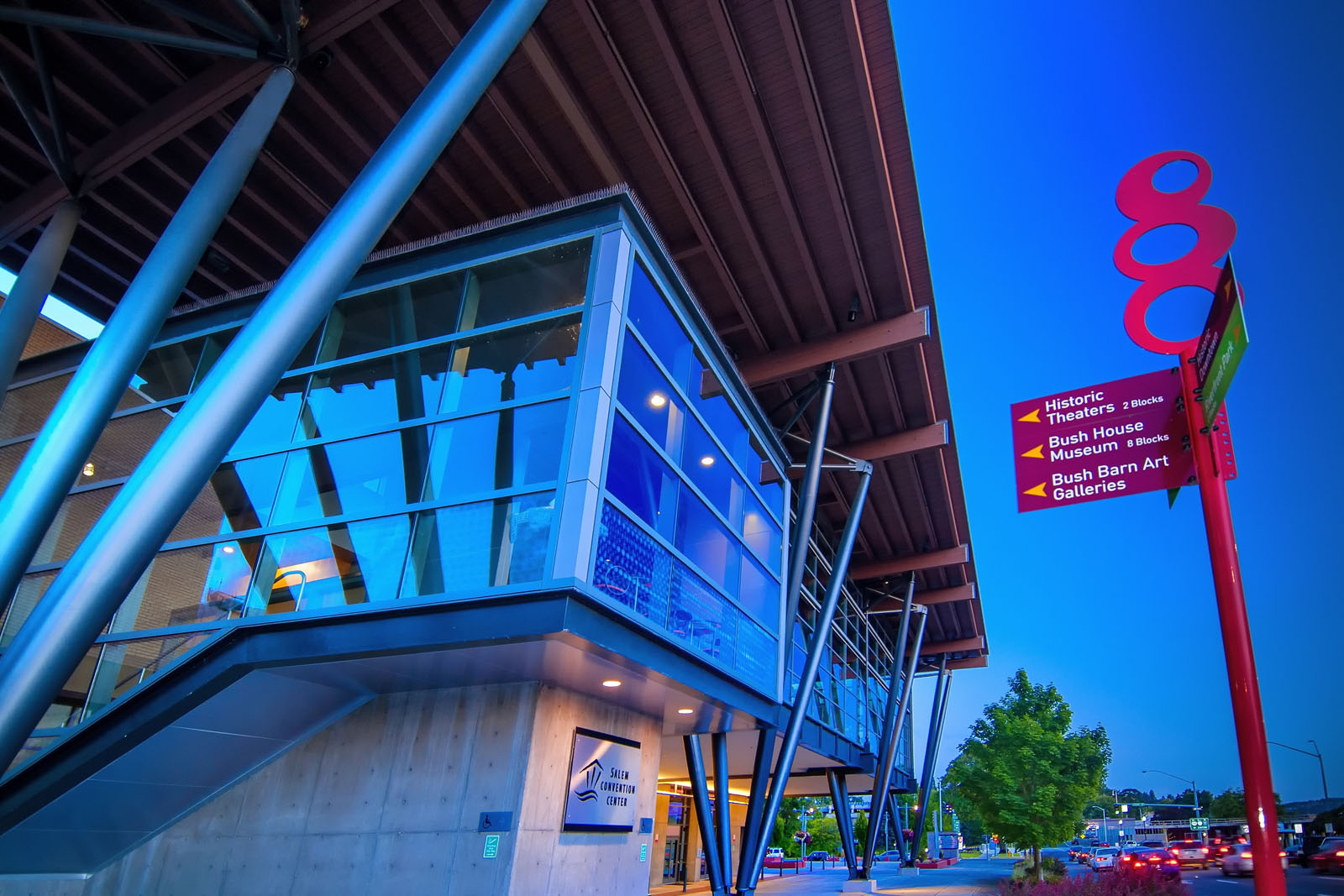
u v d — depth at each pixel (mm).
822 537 32438
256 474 13102
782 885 31828
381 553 11375
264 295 15477
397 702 12883
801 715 20734
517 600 10180
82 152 15828
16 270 20719
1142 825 82438
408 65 15578
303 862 12109
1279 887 4734
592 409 11000
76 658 7086
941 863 60000
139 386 15891
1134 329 6426
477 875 11227
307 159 17859
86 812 11539
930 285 21422
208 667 11219
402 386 12773
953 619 46969
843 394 25609
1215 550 5516
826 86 16047
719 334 22562
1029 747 31438
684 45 15047
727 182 17609
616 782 13945
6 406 18266
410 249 13969
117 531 7293
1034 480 6492
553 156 17531
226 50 12297
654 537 12523
